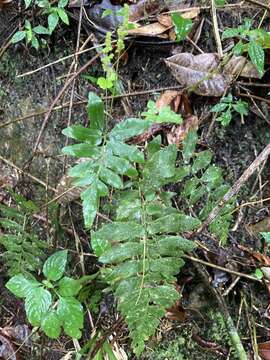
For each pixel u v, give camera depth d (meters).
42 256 0.56
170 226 0.46
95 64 0.60
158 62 0.59
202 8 0.58
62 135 0.60
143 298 0.47
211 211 0.49
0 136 0.63
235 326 0.56
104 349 0.56
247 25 0.53
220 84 0.55
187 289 0.57
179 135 0.56
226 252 0.55
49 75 0.62
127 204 0.47
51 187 0.60
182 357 0.57
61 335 0.60
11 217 0.58
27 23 0.59
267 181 0.56
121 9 0.57
